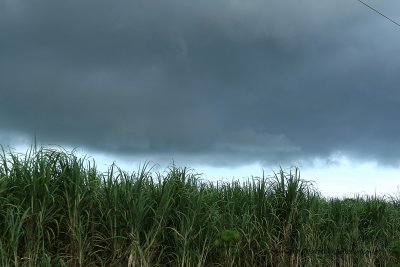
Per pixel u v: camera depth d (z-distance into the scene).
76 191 11.40
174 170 13.84
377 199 19.98
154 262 12.64
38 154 11.48
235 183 15.77
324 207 17.78
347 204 18.98
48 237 10.93
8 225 10.36
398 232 18.80
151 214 12.76
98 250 11.70
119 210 12.09
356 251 17.39
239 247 14.06
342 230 17.45
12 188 11.12
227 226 14.13
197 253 12.94
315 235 16.06
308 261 15.27
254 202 15.25
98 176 12.37
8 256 10.42
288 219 15.38
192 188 13.80
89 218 11.82
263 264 14.63
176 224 13.09
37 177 11.23
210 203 14.44
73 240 11.26
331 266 16.36
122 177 12.58
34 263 10.61
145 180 13.08
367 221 18.83
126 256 11.97
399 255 17.22
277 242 14.93
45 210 10.99
